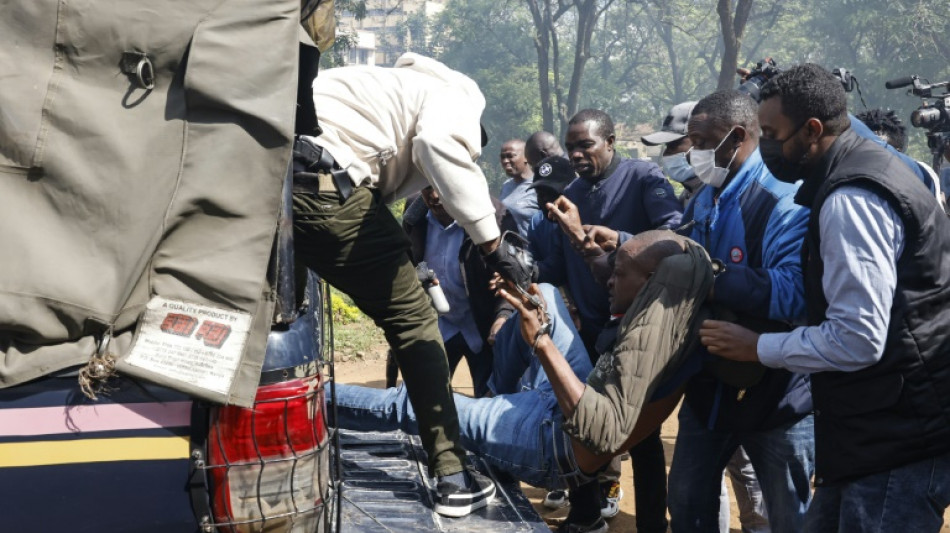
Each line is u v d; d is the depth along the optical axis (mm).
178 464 2172
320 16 2979
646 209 4793
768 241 3586
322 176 2930
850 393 2996
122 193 2180
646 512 4137
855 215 2871
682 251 3477
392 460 3621
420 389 3291
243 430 2201
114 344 2158
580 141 4848
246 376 2164
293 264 2314
